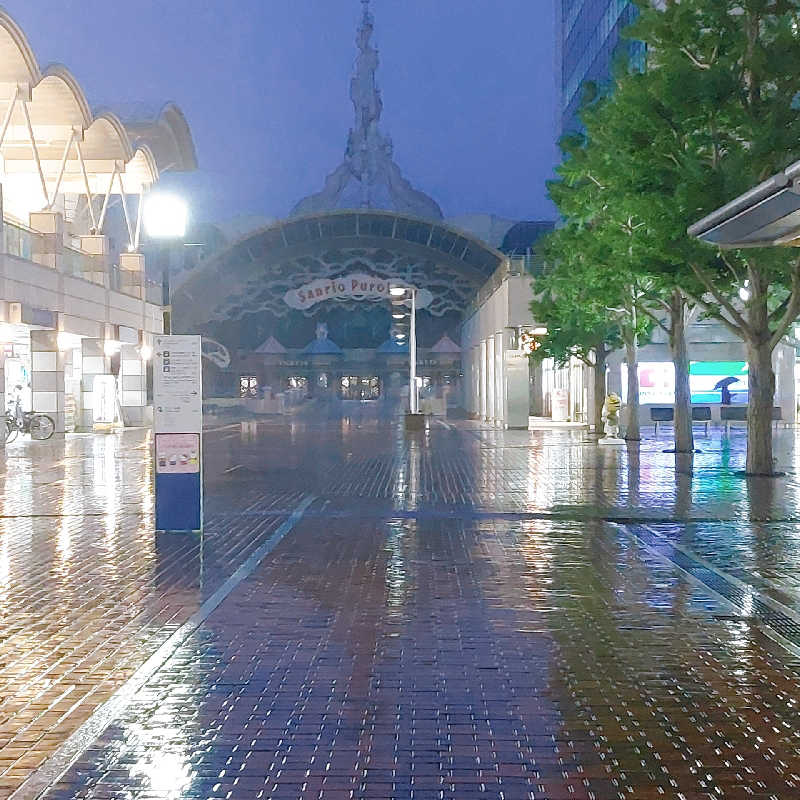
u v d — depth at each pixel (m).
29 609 9.67
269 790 5.26
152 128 62.62
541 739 6.02
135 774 5.47
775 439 36.69
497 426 50.66
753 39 21.52
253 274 77.56
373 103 122.12
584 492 19.80
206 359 84.25
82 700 6.82
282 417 65.38
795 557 12.51
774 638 8.50
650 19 21.69
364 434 43.62
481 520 15.91
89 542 13.84
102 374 45.62
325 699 6.82
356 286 70.62
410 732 6.15
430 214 121.38
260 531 14.83
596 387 41.09
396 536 14.30
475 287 77.19
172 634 8.65
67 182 50.06
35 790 5.25
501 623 9.05
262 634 8.66
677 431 30.38
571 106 78.12
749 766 5.56
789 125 20.47
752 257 20.53
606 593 10.37
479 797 5.16
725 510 16.95
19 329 37.81
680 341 30.25
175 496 14.78
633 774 5.45
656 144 21.55
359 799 5.14
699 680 7.27
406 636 8.57
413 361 45.91
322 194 121.69
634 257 23.61
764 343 22.69
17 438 38.91
